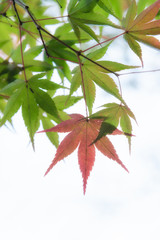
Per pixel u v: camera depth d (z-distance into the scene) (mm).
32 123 745
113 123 721
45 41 775
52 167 713
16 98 741
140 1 750
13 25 774
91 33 731
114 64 727
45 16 770
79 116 722
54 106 739
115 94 728
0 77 758
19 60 759
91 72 735
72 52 759
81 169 720
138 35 719
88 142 721
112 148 720
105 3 725
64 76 770
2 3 754
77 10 729
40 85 742
